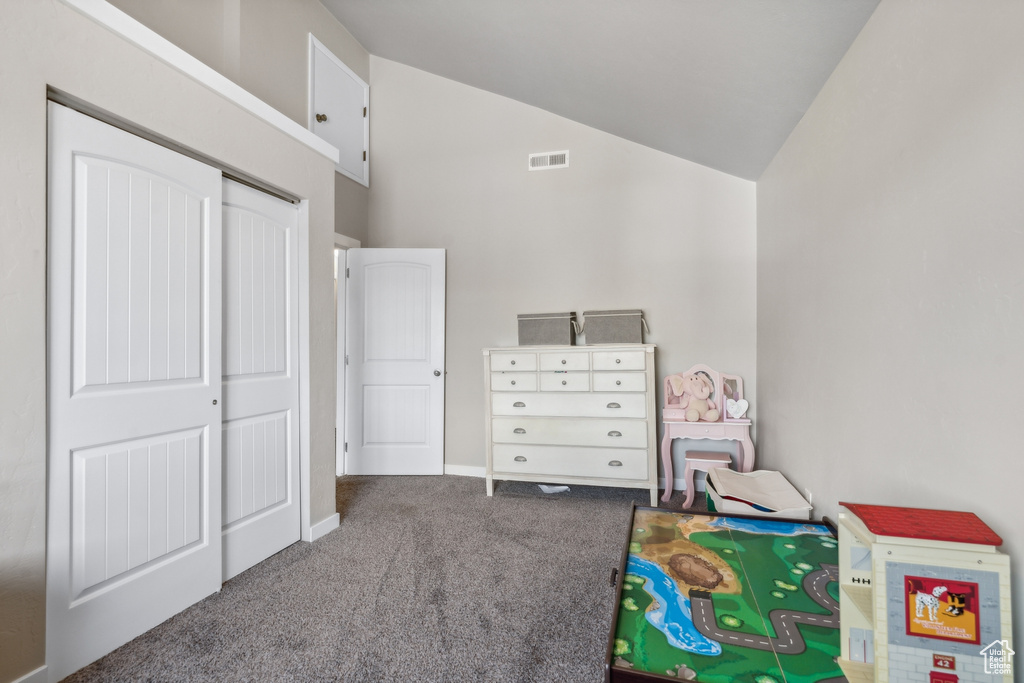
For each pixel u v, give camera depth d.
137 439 1.89
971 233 1.19
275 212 2.61
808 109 2.41
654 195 3.89
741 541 1.95
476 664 1.69
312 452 2.80
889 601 1.04
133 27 1.81
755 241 3.68
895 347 1.58
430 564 2.46
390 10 3.46
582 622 1.94
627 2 2.10
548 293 4.09
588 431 3.47
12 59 1.48
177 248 2.04
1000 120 1.08
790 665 1.20
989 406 1.13
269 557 2.54
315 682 1.60
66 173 1.66
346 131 4.14
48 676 1.59
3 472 1.47
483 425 4.20
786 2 1.73
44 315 1.57
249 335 2.45
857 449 1.88
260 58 3.20
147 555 1.91
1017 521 1.04
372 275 4.20
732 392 3.70
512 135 4.19
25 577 1.52
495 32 3.06
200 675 1.64
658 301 3.87
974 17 1.17
